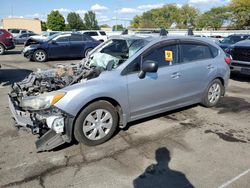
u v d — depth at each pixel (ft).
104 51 17.63
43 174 11.44
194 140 14.67
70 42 48.80
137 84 14.64
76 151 13.32
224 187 10.71
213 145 14.14
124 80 14.24
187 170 11.84
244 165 12.26
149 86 15.19
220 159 12.75
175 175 11.47
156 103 15.94
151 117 17.74
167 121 17.20
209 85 19.21
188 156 12.99
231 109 19.84
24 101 13.20
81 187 10.65
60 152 13.19
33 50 46.50
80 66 17.57
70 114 12.67
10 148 13.55
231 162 12.50
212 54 19.25
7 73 34.76
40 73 16.78
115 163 12.32
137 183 10.93
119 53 16.39
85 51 50.26
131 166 12.10
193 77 17.66
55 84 14.20
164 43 16.15
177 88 16.83
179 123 16.94
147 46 15.31
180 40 17.06
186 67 17.15
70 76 15.16
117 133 15.34
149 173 11.60
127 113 14.71
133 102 14.76
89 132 13.61
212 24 231.50
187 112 18.92
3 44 58.39
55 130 12.50
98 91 13.23
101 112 13.73
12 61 47.47
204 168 11.99
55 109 12.52
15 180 11.01
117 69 14.35
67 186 10.70
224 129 16.20
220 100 22.12
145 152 13.33
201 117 18.04
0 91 24.89
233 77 32.17
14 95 14.56
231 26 212.02
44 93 13.29
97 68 15.03
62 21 247.50
